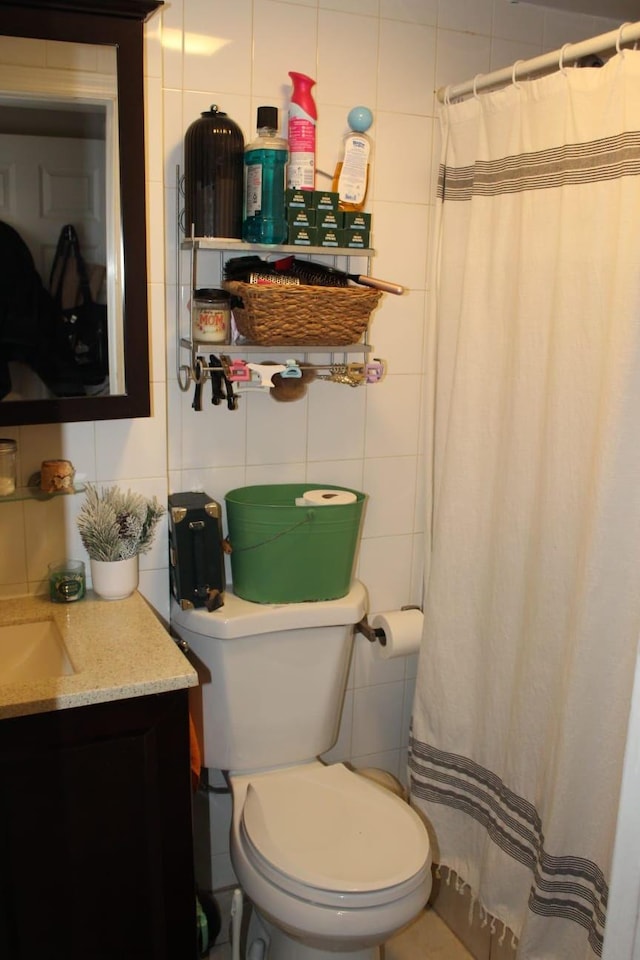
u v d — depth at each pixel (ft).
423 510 6.91
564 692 4.96
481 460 5.80
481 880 6.06
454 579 6.00
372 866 5.00
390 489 6.75
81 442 5.56
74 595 5.52
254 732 5.99
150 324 5.57
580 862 5.17
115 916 4.83
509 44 6.38
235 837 5.58
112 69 4.76
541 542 5.24
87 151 4.88
